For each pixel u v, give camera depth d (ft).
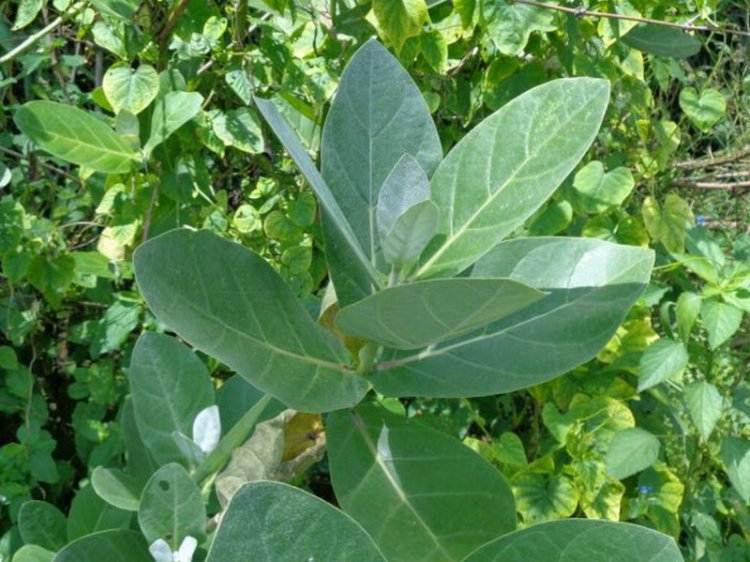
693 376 3.66
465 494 1.79
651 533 1.33
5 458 3.10
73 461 3.58
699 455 3.59
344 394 1.70
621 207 3.78
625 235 3.60
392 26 2.91
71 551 1.65
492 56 3.38
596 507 3.30
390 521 1.76
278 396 1.61
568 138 1.69
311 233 3.20
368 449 1.83
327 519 1.21
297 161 1.56
